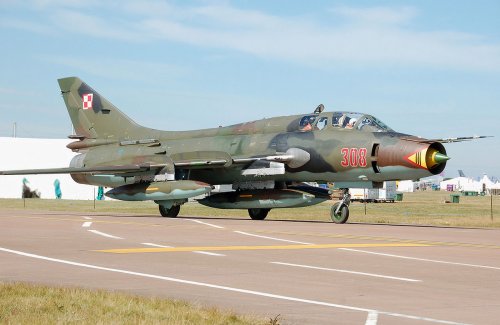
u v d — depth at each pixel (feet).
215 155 150.51
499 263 67.82
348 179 135.85
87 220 133.08
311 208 260.01
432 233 108.47
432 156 124.67
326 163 136.87
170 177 152.66
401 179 130.72
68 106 182.80
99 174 167.63
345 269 62.23
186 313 39.45
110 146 174.40
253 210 154.10
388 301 46.37
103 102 178.09
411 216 189.88
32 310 39.60
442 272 60.85
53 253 72.43
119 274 57.52
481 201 420.77
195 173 159.22
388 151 128.36
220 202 150.82
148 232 102.22
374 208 268.21
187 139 163.84
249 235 99.04
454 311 43.01
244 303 45.27
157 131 170.19
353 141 133.80
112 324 36.50
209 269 61.16
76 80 181.78
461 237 100.68
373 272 60.44
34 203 278.87
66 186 361.92
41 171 153.69
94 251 74.64
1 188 356.79
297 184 153.79
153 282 53.52
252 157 145.89
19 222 123.95
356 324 39.01
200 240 89.97
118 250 75.92
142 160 158.20
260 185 150.41
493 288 52.26
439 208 272.10
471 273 60.39
